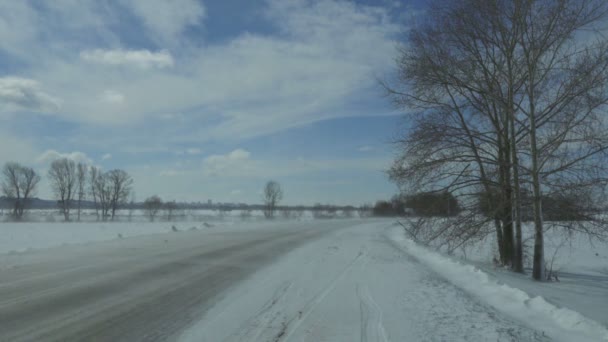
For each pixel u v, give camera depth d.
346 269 10.77
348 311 6.29
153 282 8.51
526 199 11.09
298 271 10.38
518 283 9.04
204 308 6.48
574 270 13.65
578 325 5.38
